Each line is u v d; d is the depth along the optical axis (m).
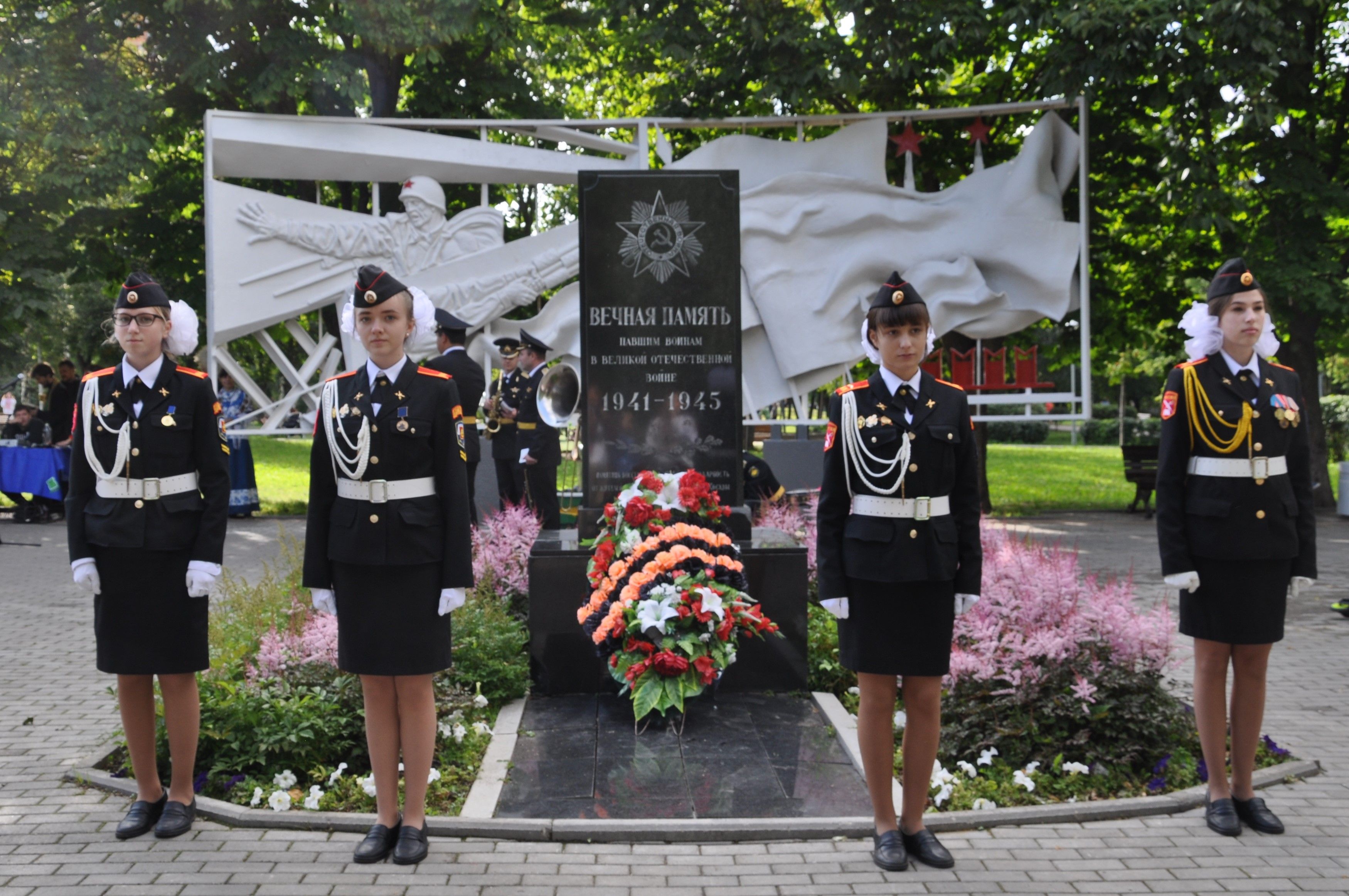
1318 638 7.62
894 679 3.84
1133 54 11.75
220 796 4.38
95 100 12.91
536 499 10.23
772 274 12.49
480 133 12.80
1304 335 15.09
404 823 3.86
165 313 4.07
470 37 14.32
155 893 3.51
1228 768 4.71
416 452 3.86
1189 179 12.30
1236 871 3.73
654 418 6.55
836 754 4.86
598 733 5.18
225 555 11.23
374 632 3.79
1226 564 4.09
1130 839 4.02
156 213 15.48
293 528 13.68
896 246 12.63
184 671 3.98
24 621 8.12
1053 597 5.11
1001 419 12.80
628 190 6.51
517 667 5.82
